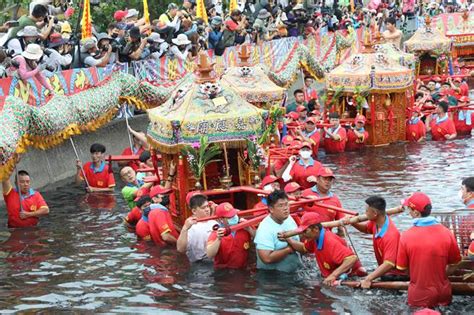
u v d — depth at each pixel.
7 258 12.46
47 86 16.30
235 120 12.95
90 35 19.20
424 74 29.61
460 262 10.09
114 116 19.09
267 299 10.45
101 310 10.22
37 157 17.12
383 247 10.70
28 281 11.39
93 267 11.95
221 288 10.92
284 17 27.50
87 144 18.88
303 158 14.93
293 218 12.24
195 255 12.05
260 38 25.20
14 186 14.99
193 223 11.91
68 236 13.58
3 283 11.32
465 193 10.95
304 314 9.90
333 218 12.43
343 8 35.41
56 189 16.98
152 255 12.45
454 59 32.84
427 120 22.52
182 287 11.01
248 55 19.48
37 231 13.92
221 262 11.81
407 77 21.20
